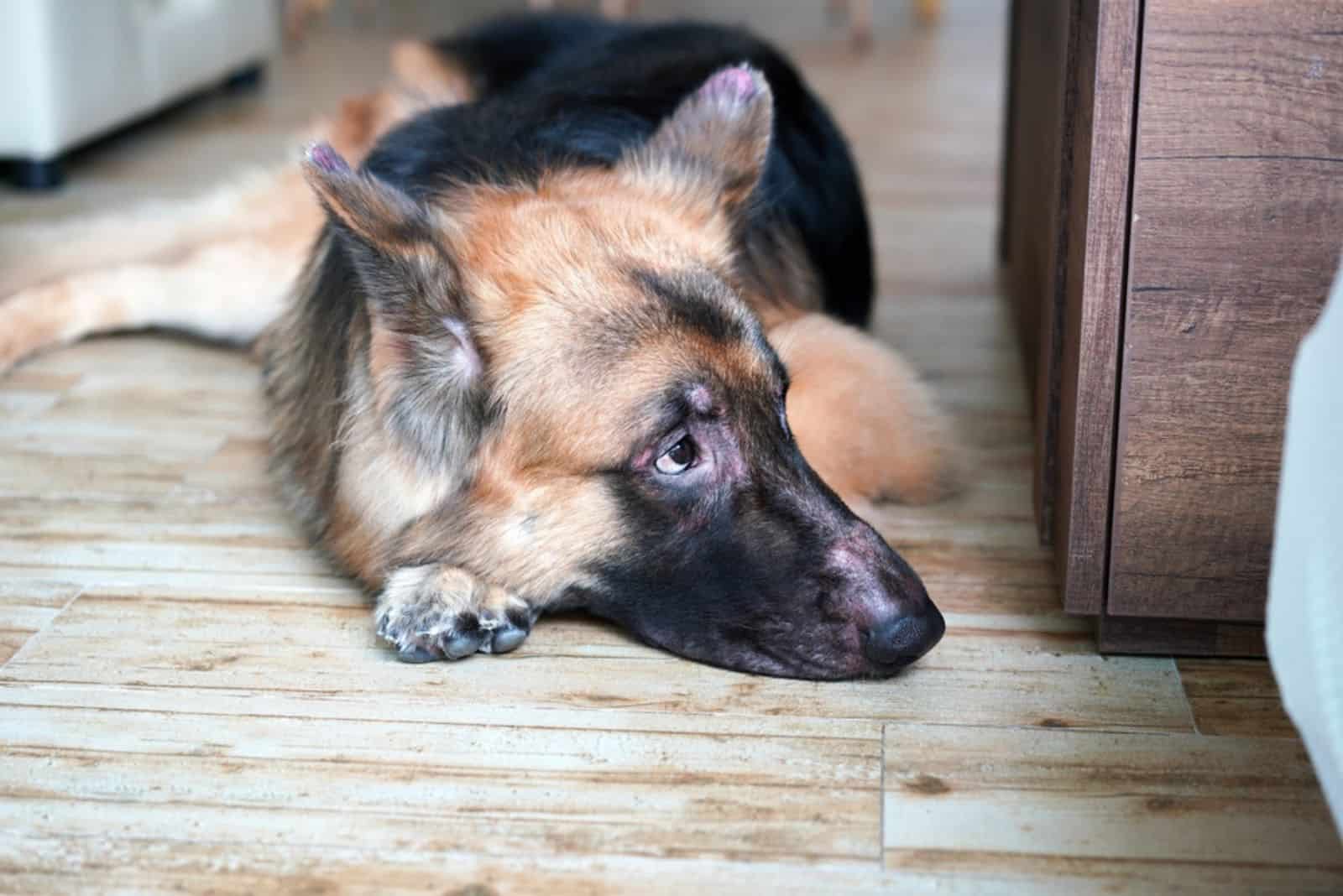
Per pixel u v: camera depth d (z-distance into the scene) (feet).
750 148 4.45
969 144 8.71
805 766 3.85
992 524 4.67
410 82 5.88
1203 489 4.01
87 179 7.41
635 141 4.71
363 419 4.23
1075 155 4.13
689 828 3.72
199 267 5.61
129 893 3.60
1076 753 3.88
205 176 7.44
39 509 4.74
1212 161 3.86
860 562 4.01
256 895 3.59
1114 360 3.97
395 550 4.23
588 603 4.17
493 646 4.14
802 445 4.54
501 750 3.90
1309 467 3.16
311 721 3.98
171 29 8.26
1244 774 3.83
